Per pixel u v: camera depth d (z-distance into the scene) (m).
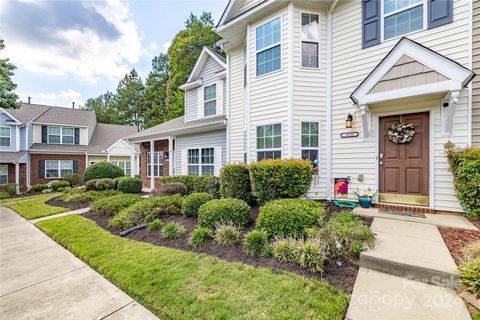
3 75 12.01
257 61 6.89
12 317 2.43
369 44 5.55
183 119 12.62
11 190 14.57
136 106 31.97
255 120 6.91
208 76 10.42
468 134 4.40
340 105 6.00
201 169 10.12
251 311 2.24
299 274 2.81
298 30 6.11
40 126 17.62
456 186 4.17
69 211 7.73
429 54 4.31
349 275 2.75
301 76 6.12
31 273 3.41
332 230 3.32
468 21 4.41
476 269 2.28
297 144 6.09
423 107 4.85
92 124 21.45
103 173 13.22
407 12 5.07
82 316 2.41
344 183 5.79
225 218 4.33
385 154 5.34
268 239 3.65
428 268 2.49
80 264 3.70
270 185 4.98
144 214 5.57
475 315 2.02
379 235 3.47
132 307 2.54
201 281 2.83
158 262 3.42
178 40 19.73
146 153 14.26
